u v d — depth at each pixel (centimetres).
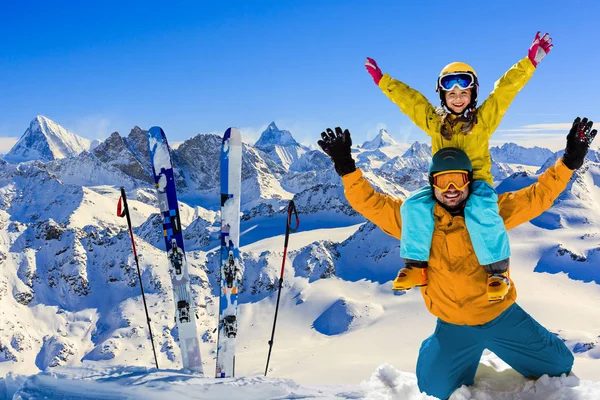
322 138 437
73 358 12850
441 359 441
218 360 595
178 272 608
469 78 440
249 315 13662
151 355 12431
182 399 427
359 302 13162
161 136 652
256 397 451
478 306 420
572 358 448
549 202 429
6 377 488
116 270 16212
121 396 422
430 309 444
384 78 503
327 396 462
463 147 454
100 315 14675
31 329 14200
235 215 636
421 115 479
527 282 12650
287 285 14812
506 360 455
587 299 11769
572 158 411
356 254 16275
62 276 16100
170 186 643
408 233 421
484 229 396
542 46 450
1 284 15638
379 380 495
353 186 437
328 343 11381
